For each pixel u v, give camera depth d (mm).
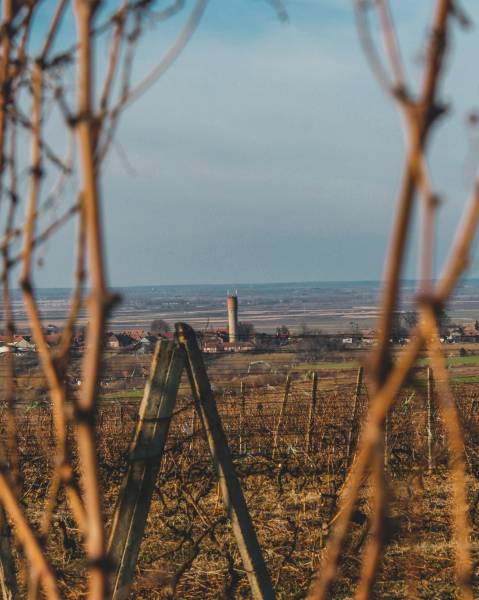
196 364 6320
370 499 9523
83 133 1378
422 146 1076
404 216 1087
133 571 5961
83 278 1663
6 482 1868
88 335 1373
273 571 10688
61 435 1809
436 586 10055
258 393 23422
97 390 1400
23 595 6445
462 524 1415
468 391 23031
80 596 7777
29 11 1970
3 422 14461
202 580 10133
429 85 1083
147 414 6066
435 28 1089
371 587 1332
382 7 1120
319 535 11766
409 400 14672
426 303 1069
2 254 1936
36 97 1839
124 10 1654
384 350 1155
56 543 11539
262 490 15203
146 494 6012
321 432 18719
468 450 14617
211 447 6465
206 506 13820
